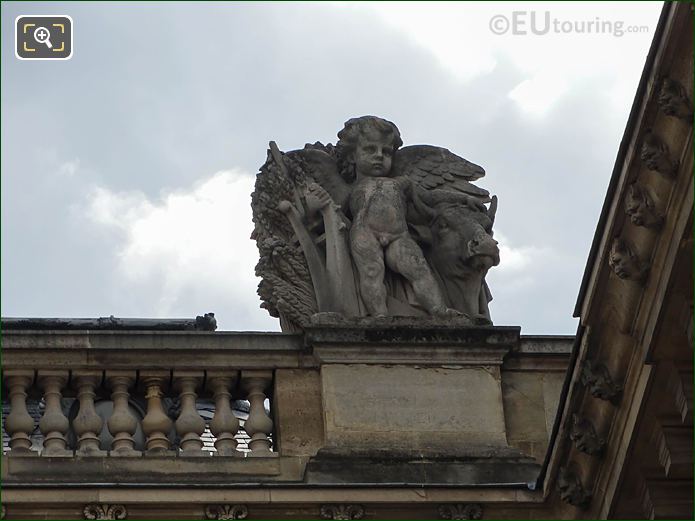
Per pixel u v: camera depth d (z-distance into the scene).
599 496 31.27
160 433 32.66
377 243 34.53
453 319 33.75
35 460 31.94
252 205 35.06
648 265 28.94
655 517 30.53
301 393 33.09
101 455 32.12
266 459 32.47
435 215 35.12
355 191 35.09
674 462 30.00
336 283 34.22
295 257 34.50
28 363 32.69
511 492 32.03
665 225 28.44
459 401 33.12
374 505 31.73
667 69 27.44
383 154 35.38
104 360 32.88
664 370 29.61
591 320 30.09
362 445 32.59
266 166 35.25
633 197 28.48
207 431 34.72
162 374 33.00
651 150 27.98
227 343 33.19
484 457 32.62
